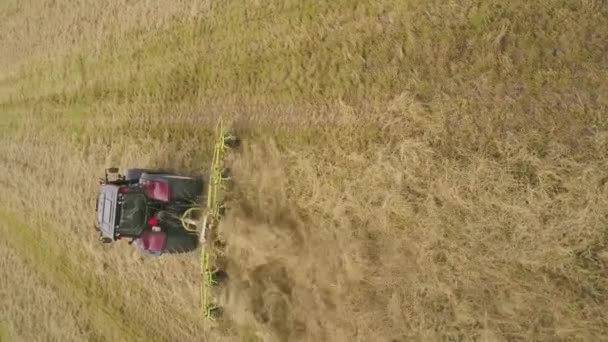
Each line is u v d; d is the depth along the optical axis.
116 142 12.09
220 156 9.69
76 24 13.47
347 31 8.48
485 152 7.17
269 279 9.22
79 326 13.10
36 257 14.82
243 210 9.46
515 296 6.86
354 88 8.37
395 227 7.80
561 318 6.59
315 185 8.64
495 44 7.21
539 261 6.72
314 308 8.63
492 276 7.02
